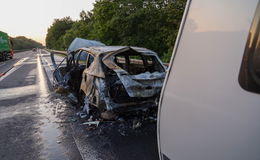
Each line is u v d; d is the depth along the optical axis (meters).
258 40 0.86
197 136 1.11
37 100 6.45
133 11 25.78
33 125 4.45
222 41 0.99
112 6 28.28
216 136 1.00
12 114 5.21
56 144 3.58
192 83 1.13
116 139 3.70
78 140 3.70
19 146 3.55
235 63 0.93
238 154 0.92
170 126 1.29
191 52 1.15
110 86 4.20
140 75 4.19
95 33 30.55
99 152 3.28
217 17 1.03
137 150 3.31
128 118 4.55
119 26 26.02
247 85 0.89
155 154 3.18
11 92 7.63
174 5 17.22
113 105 4.11
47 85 8.77
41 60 24.17
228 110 0.95
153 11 23.48
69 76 5.97
